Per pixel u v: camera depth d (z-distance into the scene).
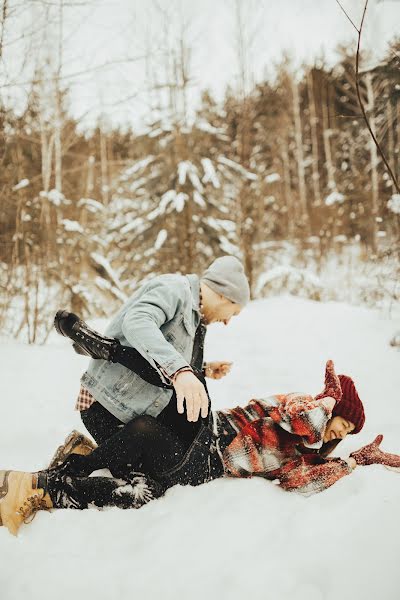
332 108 15.48
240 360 4.15
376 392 3.20
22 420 2.75
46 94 5.27
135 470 1.91
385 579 1.30
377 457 1.97
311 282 7.98
